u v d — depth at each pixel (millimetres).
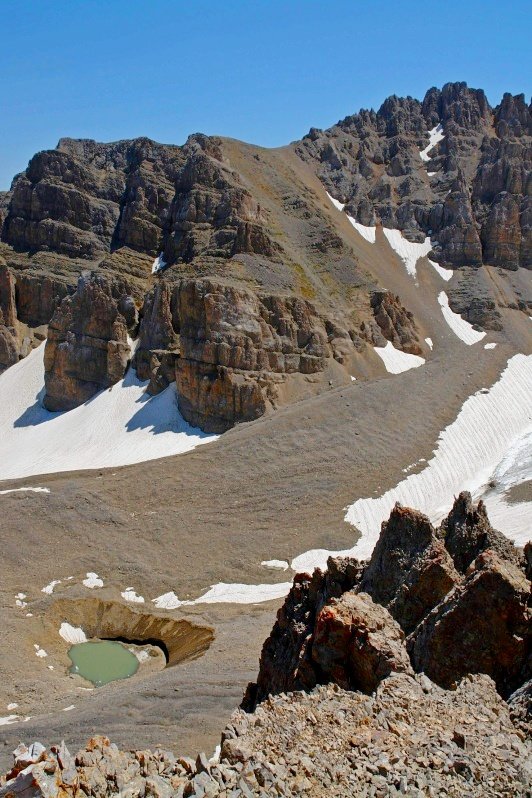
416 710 17188
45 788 12445
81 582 70250
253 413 110125
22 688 51469
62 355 134250
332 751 15289
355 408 105062
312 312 128125
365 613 21922
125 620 64688
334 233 154375
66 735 38062
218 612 63188
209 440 108188
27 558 74000
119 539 78000
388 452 95062
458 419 106750
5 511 81625
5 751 37500
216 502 85250
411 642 22203
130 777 13633
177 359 116938
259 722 16594
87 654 60406
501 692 20172
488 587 21125
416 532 27422
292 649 27328
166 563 74125
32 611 64375
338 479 88688
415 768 14586
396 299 143250
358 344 129375
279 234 153125
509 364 132125
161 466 91500
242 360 113750
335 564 29156
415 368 125375
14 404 141125
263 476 89625
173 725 37156
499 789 14148
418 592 24875
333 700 18078
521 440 101375
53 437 123750
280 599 64625
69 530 79125
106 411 124750
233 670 44688
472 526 29547
